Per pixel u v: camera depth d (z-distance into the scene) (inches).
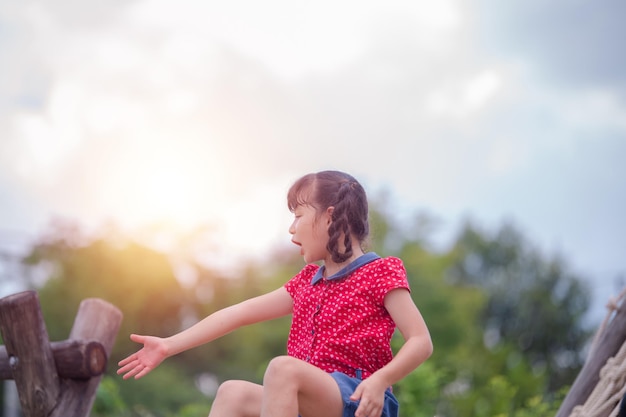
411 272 1250.0
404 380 293.9
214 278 970.7
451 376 408.2
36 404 181.0
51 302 864.3
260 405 133.2
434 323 1164.5
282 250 1232.2
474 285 1497.3
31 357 180.4
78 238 912.3
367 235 139.1
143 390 835.4
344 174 140.7
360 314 133.4
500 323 1333.7
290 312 146.9
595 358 161.9
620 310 161.5
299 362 121.8
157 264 910.4
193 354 961.5
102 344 190.5
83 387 187.6
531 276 1387.8
